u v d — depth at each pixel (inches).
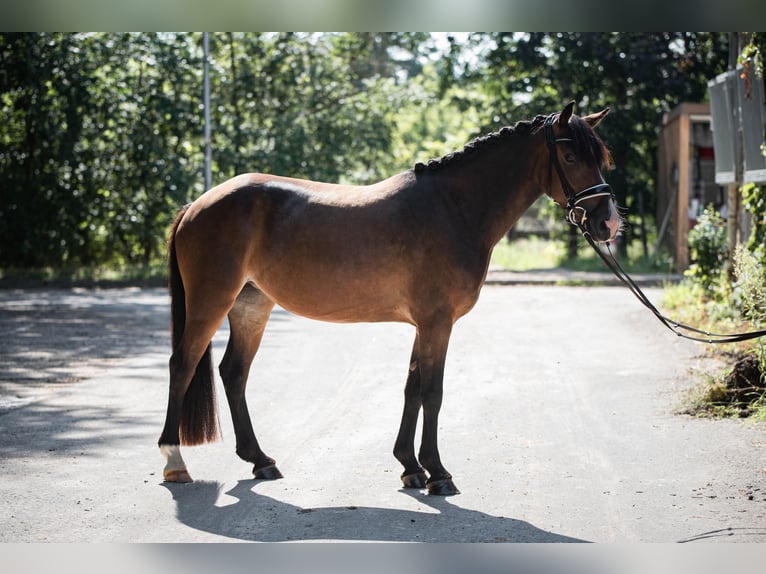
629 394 332.8
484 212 223.5
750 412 291.7
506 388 349.7
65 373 390.0
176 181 940.6
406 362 416.8
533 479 230.1
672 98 1058.7
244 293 242.5
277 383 368.2
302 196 230.1
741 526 192.1
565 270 941.2
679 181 882.8
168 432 231.5
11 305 676.7
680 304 557.0
